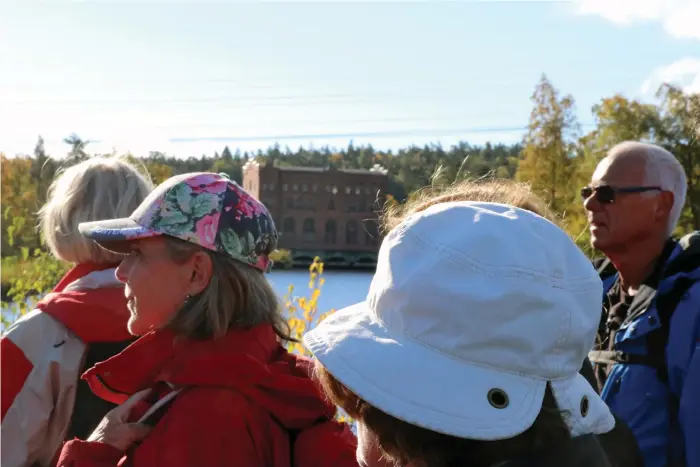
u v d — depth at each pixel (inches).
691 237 85.6
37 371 70.6
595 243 96.9
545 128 1080.2
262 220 63.9
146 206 61.9
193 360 56.1
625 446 44.5
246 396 56.4
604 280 103.3
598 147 1038.4
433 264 36.0
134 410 59.6
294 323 173.2
